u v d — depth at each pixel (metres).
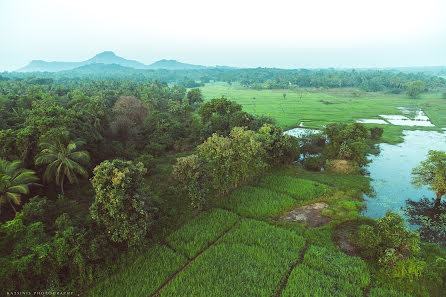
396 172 49.56
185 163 34.09
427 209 36.69
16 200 27.66
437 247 27.94
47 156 33.88
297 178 46.06
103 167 26.34
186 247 27.70
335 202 37.59
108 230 25.83
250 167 42.75
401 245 25.88
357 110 115.94
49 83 160.25
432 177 37.28
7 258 21.52
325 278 23.66
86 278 23.47
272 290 22.73
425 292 22.30
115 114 67.12
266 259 26.00
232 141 41.12
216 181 38.12
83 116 49.41
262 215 34.47
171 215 33.81
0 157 33.12
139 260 25.95
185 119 89.75
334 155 54.09
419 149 63.47
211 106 74.50
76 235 24.12
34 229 23.50
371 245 26.11
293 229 31.34
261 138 47.91
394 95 173.38
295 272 24.39
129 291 22.53
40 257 21.59
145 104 85.75
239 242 28.86
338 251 27.45
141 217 27.31
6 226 23.08
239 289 22.69
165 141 61.88
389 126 85.44
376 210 36.53
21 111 59.50
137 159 49.19
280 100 154.12
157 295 22.27
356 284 23.27
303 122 94.56
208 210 35.50
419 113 111.44
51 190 37.41
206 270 24.86
